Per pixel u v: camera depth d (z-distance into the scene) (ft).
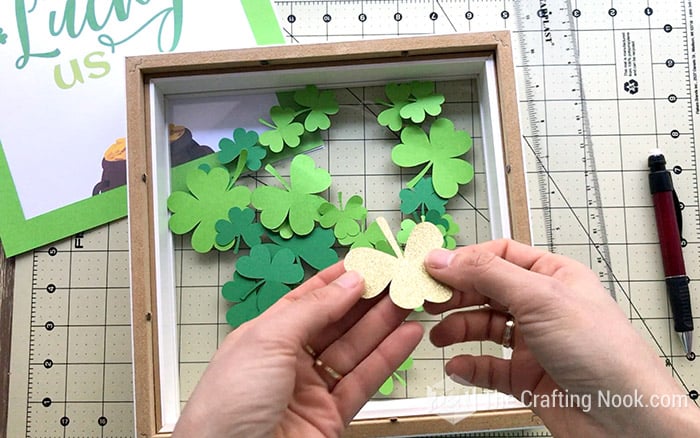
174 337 1.30
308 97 1.35
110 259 1.40
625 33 1.45
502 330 1.15
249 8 1.44
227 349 0.98
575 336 0.95
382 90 1.36
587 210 1.40
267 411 0.93
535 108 1.43
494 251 1.12
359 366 1.10
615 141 1.42
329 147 1.36
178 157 1.35
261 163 1.36
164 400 1.22
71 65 1.43
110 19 1.43
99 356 1.37
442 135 1.33
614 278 1.38
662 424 0.93
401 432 1.20
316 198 1.32
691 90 1.44
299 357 1.06
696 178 1.41
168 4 1.43
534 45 1.45
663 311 1.37
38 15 1.44
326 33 1.44
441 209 1.31
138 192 1.22
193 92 1.35
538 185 1.41
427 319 1.31
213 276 1.33
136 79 1.25
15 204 1.40
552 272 1.08
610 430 0.98
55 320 1.38
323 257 1.30
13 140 1.41
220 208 1.33
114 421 1.35
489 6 1.45
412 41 1.24
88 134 1.42
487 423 1.19
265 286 1.29
